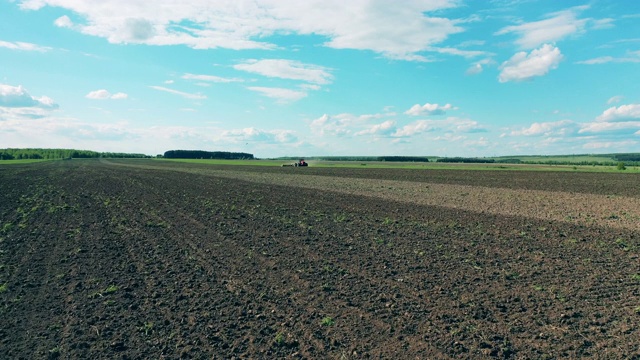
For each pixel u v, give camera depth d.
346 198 30.19
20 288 11.13
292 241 16.36
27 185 38.62
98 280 11.73
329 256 14.16
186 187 37.97
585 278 11.76
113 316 9.43
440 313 9.48
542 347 7.97
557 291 10.79
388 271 12.46
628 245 15.55
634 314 9.34
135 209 24.25
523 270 12.52
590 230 18.48
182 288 11.13
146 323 9.08
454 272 12.38
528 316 9.30
